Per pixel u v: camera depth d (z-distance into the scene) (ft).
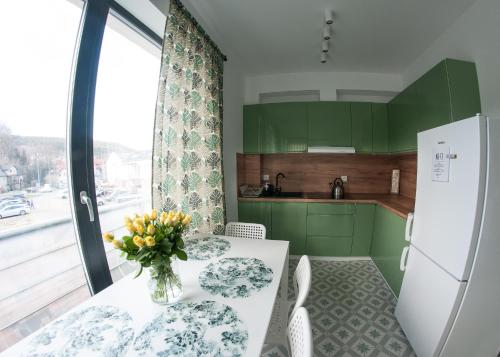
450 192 3.65
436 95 5.41
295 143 9.02
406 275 4.98
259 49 7.57
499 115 4.62
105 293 2.99
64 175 3.34
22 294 2.96
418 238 4.55
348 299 6.26
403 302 4.97
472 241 3.26
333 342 4.81
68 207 3.41
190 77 4.84
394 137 8.09
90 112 3.55
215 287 3.10
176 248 2.80
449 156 3.67
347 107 8.80
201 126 5.27
